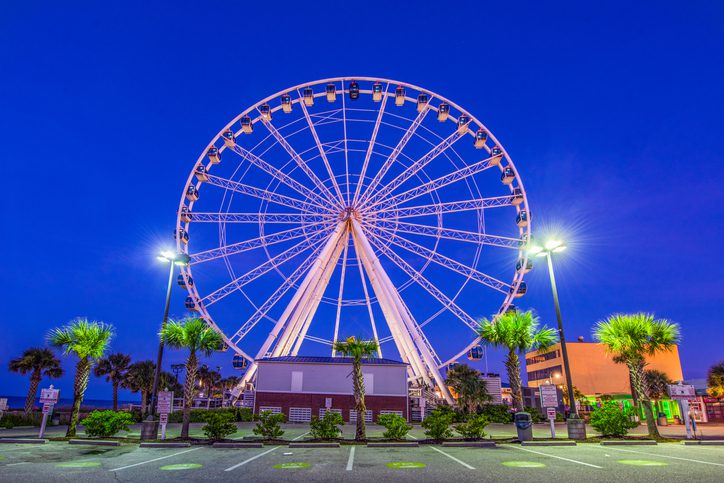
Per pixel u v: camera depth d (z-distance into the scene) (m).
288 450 19.56
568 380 24.66
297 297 44.50
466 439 22.77
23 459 16.34
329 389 46.06
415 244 44.53
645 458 15.77
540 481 11.32
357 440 22.47
